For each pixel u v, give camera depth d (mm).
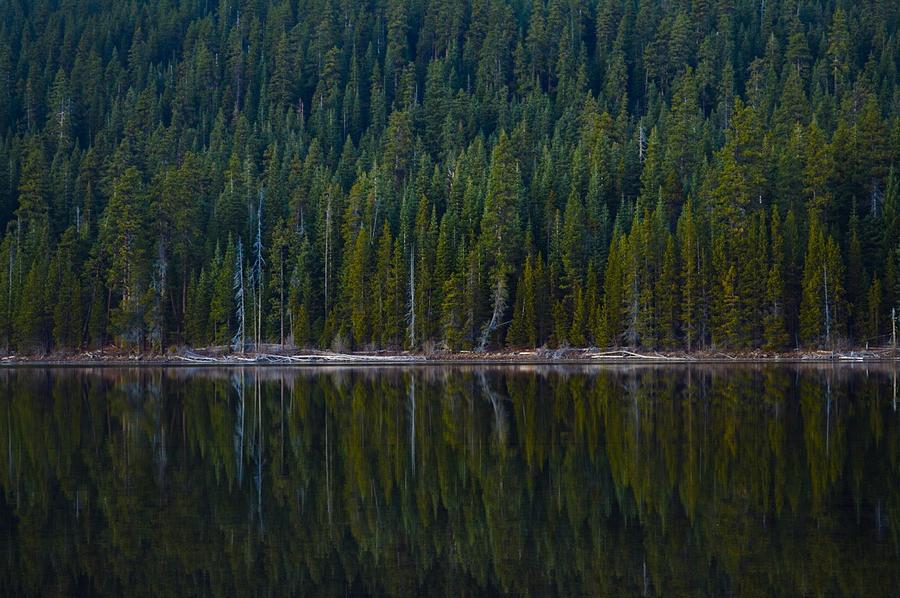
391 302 93938
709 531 22016
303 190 105000
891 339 82688
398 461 31703
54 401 51844
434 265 94438
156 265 94938
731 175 88562
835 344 82625
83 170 119875
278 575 19562
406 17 179000
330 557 20750
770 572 18906
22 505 25641
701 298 86000
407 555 20812
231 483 28375
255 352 93375
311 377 70438
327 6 181250
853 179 91125
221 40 179125
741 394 50875
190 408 48031
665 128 117688
